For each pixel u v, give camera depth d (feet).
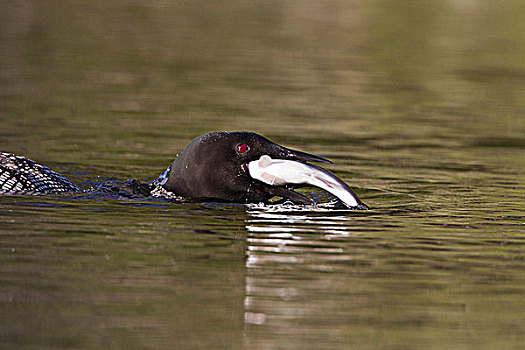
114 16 117.50
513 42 106.52
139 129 55.77
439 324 24.11
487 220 35.63
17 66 78.69
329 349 22.31
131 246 30.19
